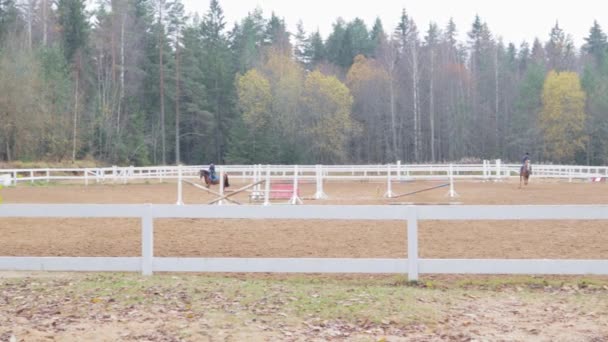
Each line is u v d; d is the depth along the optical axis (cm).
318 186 2609
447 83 7706
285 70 7325
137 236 1435
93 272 1005
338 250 1244
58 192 3044
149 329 691
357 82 7700
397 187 3478
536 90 7400
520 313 773
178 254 1202
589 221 1642
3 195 2814
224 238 1390
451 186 2714
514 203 2312
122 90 6294
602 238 1366
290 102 6894
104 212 977
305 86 7069
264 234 1448
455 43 9188
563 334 689
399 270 936
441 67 7762
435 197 2653
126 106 6425
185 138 7400
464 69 8144
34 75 5094
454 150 7606
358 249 1255
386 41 7875
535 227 1545
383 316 745
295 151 6938
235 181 3991
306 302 802
